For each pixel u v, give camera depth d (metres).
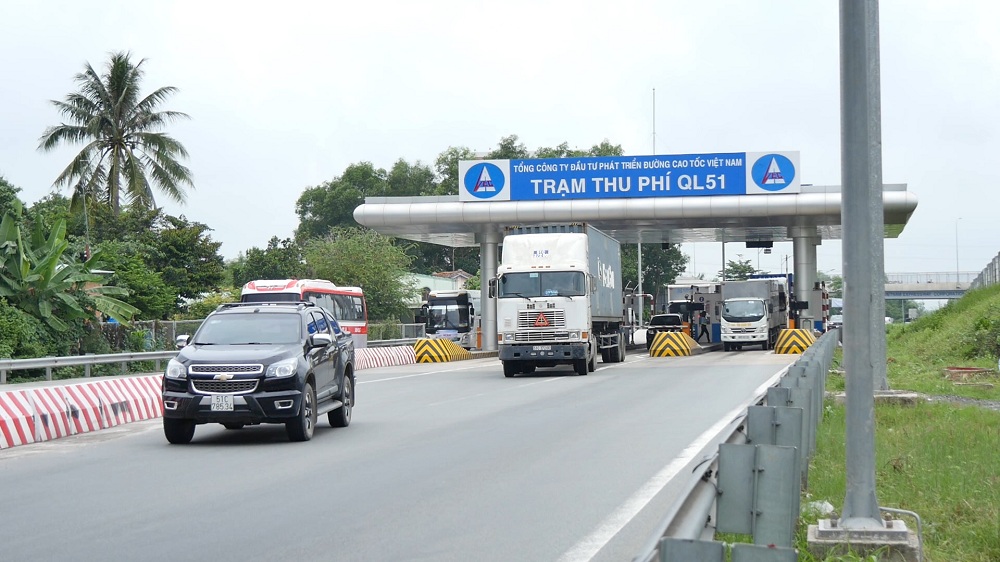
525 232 33.78
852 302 7.36
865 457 7.21
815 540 7.00
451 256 111.94
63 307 36.84
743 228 51.50
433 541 8.16
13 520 9.29
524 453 13.45
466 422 17.69
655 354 46.81
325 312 17.84
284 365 15.08
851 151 7.48
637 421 17.28
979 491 9.43
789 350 46.41
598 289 35.75
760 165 45.47
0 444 15.22
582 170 46.53
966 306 48.81
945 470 10.55
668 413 18.58
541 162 46.81
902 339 49.00
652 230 52.16
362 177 102.62
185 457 13.77
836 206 44.91
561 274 32.03
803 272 53.22
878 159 17.92
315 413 15.76
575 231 33.69
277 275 69.00
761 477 6.20
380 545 8.04
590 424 16.95
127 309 39.00
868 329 7.31
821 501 8.69
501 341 32.00
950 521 8.39
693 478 5.64
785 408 8.68
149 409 20.53
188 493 10.68
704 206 45.69
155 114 57.06
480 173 47.16
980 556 7.29
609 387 25.98
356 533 8.51
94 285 44.28
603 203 46.38
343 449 14.29
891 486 9.93
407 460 12.96
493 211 46.97
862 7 7.50
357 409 20.81
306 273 70.44
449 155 103.12
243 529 8.73
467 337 61.47
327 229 101.31
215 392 14.91
